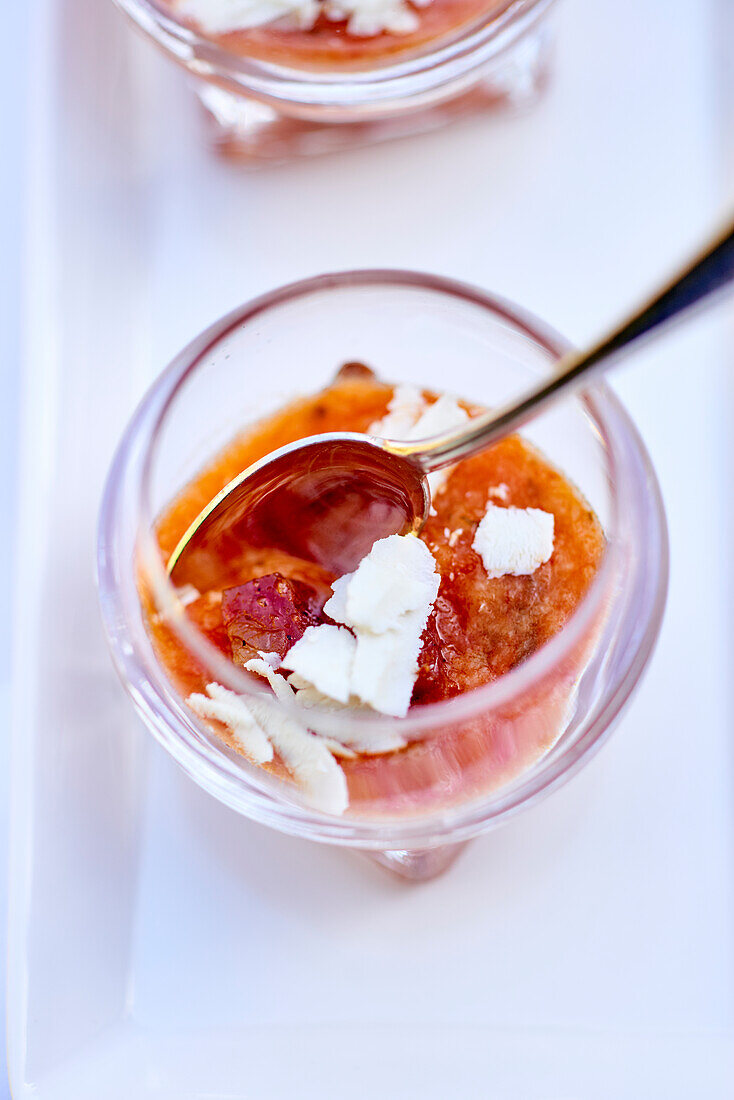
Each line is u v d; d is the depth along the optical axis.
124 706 0.27
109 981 0.26
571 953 0.27
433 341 0.26
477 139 0.30
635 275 0.29
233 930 0.27
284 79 0.28
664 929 0.27
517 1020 0.26
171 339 0.29
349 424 0.27
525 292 0.29
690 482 0.28
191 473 0.26
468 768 0.25
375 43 0.28
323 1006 0.26
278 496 0.25
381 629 0.24
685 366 0.28
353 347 0.27
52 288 0.28
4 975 0.29
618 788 0.27
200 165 0.30
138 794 0.27
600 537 0.26
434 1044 0.26
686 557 0.28
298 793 0.25
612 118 0.29
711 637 0.28
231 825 0.27
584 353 0.23
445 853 0.27
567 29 0.30
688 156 0.29
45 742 0.27
